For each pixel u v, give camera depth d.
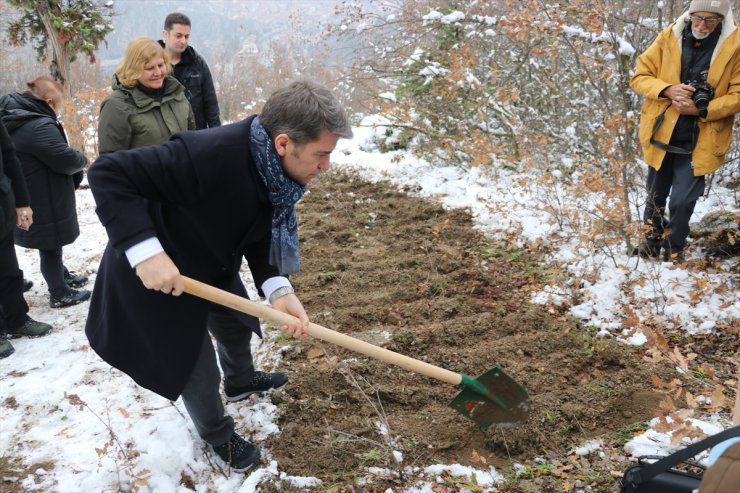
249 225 2.21
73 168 4.04
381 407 2.97
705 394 2.99
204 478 2.69
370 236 5.25
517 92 5.30
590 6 4.58
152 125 3.64
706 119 3.73
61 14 9.22
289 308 2.45
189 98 4.89
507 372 3.26
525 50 5.98
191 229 2.18
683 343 3.44
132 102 3.62
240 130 2.04
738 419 1.45
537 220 5.01
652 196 4.18
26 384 3.40
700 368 3.16
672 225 4.10
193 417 2.61
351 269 4.59
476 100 6.06
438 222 5.37
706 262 4.12
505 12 6.61
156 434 2.91
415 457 2.76
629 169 5.07
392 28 6.98
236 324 2.80
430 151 6.72
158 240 2.06
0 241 3.62
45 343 3.82
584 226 4.52
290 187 2.15
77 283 4.64
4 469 2.76
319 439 2.87
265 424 2.96
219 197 2.07
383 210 5.83
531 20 4.46
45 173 3.99
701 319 3.58
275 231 2.41
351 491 2.58
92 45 9.64
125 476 2.69
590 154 5.74
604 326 3.62
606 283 4.01
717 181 5.23
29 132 3.86
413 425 2.95
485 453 2.79
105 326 2.34
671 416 2.32
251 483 2.62
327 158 2.09
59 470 2.75
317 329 2.38
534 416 2.91
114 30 9.82
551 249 4.59
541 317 3.75
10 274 3.74
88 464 2.77
